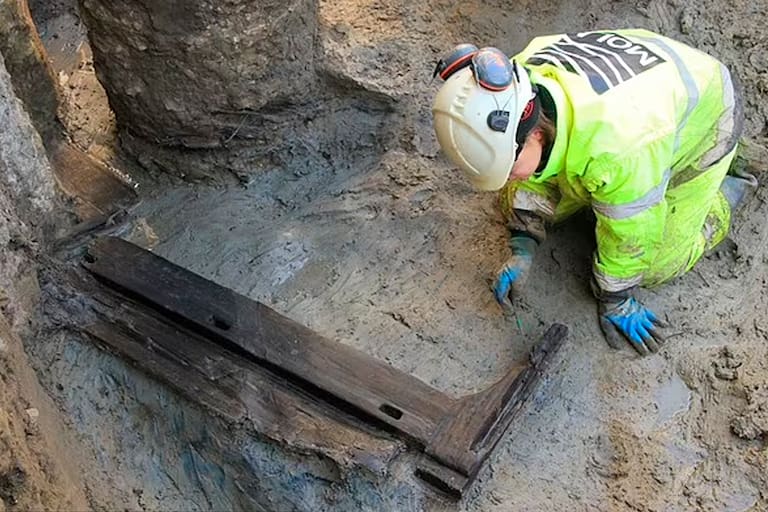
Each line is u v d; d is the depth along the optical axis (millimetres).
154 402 2238
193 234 2656
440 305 2475
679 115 2086
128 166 2836
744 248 2562
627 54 2100
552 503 2139
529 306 2463
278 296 2510
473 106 1913
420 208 2695
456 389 2299
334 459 2057
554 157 2049
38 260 2318
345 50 2881
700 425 2254
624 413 2283
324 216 2703
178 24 2369
